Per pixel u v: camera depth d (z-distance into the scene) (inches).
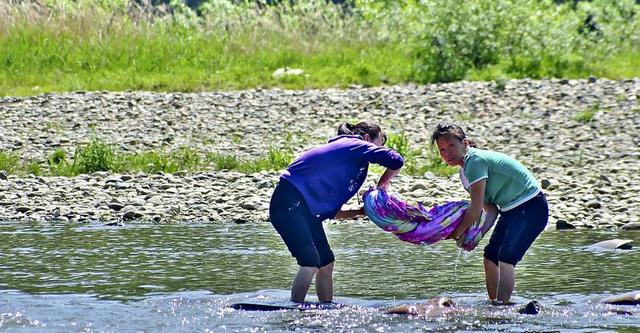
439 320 688.4
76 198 1293.1
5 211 1221.7
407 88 1950.1
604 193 1275.8
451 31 2111.2
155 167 1460.4
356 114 1785.2
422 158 1501.0
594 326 670.5
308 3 2438.5
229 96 1907.0
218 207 1233.4
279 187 749.9
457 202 744.3
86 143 1614.2
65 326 677.3
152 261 912.3
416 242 743.7
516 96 1843.0
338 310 721.6
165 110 1815.9
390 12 2377.0
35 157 1529.3
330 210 745.6
